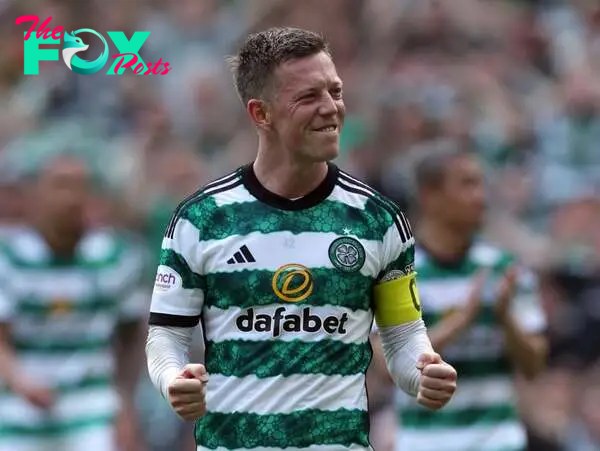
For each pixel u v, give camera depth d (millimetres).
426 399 13773
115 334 26703
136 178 38594
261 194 14555
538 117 42156
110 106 43438
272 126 14383
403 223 14836
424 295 23219
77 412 25781
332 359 14258
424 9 46156
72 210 25719
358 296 14453
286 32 14328
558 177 39438
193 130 42469
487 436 22797
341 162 39000
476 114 41219
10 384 24609
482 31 46312
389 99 41875
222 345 14453
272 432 14148
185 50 45625
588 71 42844
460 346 22750
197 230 14531
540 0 48250
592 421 28484
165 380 14086
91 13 45844
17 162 36250
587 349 31562
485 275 21641
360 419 14352
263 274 14320
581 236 34219
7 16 46562
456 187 23062
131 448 26438
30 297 25812
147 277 36656
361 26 47062
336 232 14445
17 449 25641
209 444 14484
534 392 28797
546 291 33375
